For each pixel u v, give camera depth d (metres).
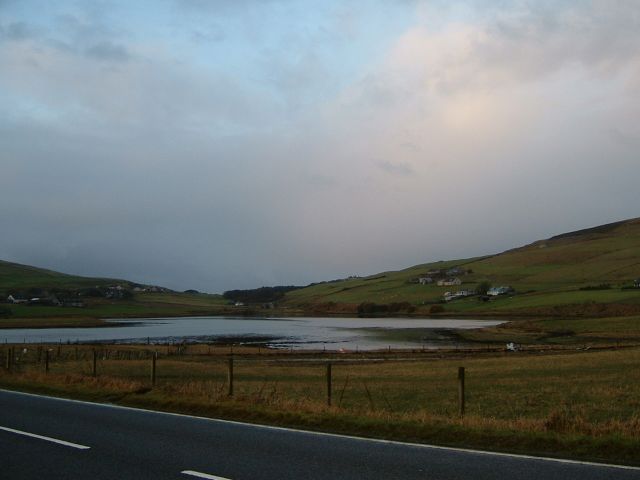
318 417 13.49
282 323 156.38
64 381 21.61
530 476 8.53
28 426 13.12
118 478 8.76
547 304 150.38
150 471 9.13
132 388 19.08
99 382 20.69
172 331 119.44
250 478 8.69
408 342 82.50
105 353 53.09
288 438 11.59
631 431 11.29
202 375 35.69
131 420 13.90
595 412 18.00
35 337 97.81
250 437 11.72
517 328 105.19
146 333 111.50
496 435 11.20
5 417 14.40
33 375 23.69
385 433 12.07
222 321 174.75
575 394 22.58
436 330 111.00
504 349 63.81
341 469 9.09
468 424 12.30
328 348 71.81
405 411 18.52
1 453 10.42
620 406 19.27
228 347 72.75
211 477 8.77
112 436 11.91
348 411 14.34
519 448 10.53
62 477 8.84
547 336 90.31
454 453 10.10
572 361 39.38
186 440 11.45
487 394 23.58
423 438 11.56
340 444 10.97
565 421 12.12
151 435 11.99
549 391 23.77
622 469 8.88
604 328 95.50
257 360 53.53
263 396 19.28
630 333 88.12
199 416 14.52
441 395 23.58
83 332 115.50
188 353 61.28
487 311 160.50
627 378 28.06
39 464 9.62
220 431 12.40
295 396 22.62
